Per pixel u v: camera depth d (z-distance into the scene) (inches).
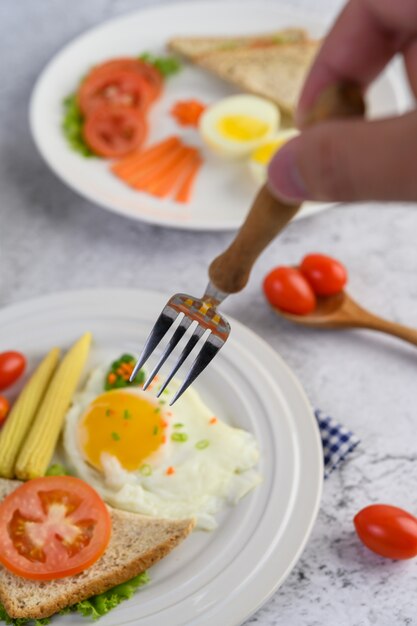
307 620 20.4
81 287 26.8
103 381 23.8
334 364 24.8
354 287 26.5
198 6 34.3
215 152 30.4
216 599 20.0
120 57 33.5
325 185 15.3
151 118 31.8
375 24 19.3
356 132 14.9
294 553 20.5
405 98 31.7
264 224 17.2
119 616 20.0
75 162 29.8
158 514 21.5
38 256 27.7
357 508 22.1
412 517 21.0
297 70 32.8
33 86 33.2
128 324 24.8
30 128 31.7
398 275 26.8
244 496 21.6
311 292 25.3
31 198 29.4
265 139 29.9
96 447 22.4
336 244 27.7
